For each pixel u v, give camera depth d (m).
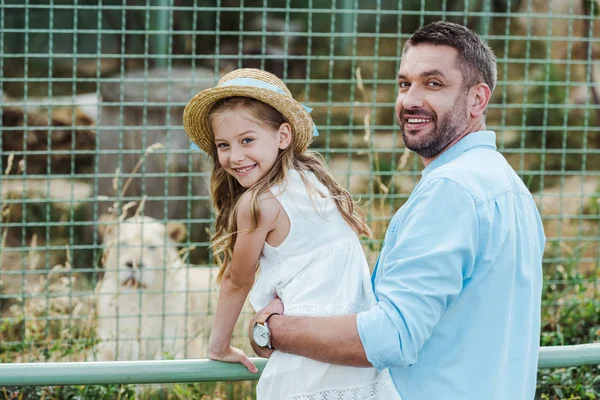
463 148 2.47
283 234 2.52
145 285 6.30
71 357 5.02
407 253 2.24
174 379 2.65
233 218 2.59
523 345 2.38
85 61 9.84
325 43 10.68
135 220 5.17
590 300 5.68
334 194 2.65
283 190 2.53
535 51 10.75
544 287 5.74
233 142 2.57
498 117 10.24
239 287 2.61
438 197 2.26
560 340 5.22
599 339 5.33
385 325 2.18
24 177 5.09
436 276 2.19
